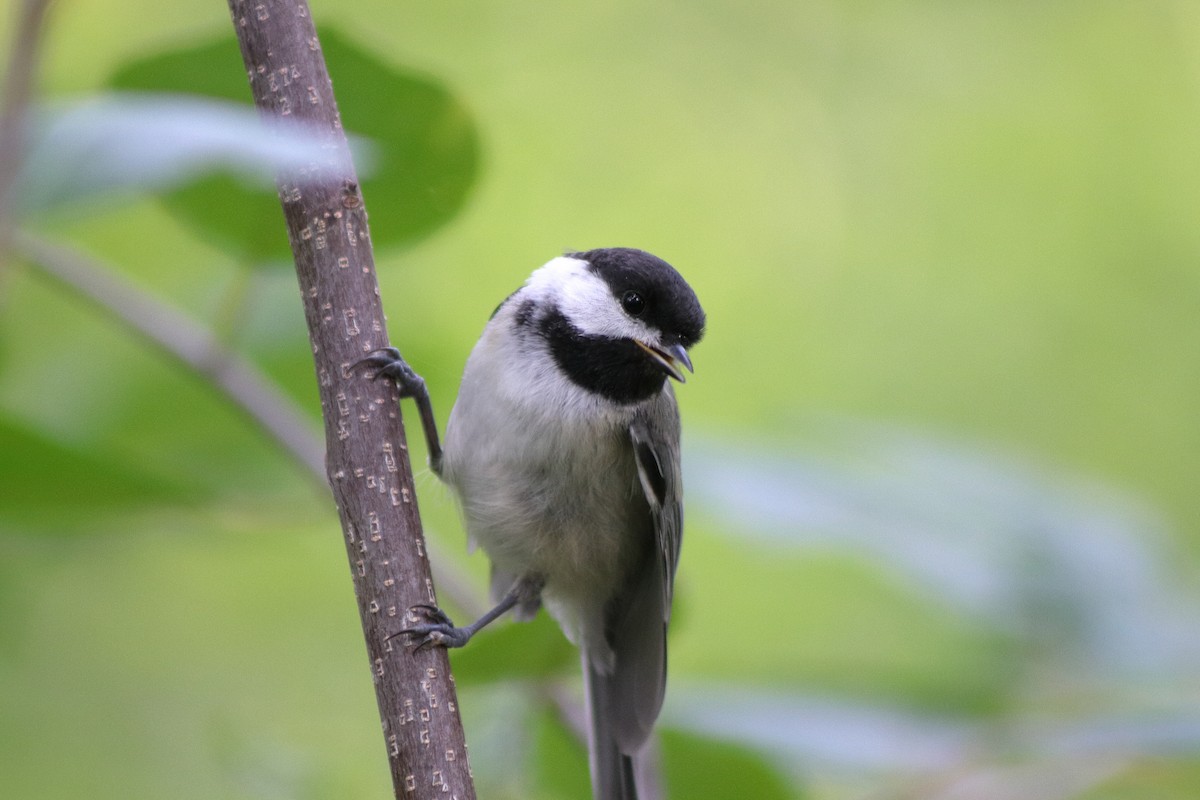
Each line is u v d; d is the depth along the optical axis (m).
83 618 11.14
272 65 4.88
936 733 6.56
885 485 8.09
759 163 15.30
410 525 4.80
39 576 10.52
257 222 6.37
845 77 15.71
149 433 8.16
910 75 15.68
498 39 15.30
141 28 12.94
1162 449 14.10
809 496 7.92
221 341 6.79
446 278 13.25
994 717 6.68
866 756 6.38
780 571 11.99
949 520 7.88
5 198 4.15
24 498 6.45
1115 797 7.00
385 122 5.81
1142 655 7.33
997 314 14.77
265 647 11.48
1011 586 7.55
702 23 15.70
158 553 11.50
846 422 8.74
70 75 12.56
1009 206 15.20
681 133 15.24
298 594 11.78
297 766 7.07
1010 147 15.38
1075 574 7.59
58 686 10.73
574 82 15.21
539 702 6.84
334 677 11.48
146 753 10.72
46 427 6.07
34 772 10.39
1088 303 14.70
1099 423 14.26
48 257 6.76
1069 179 15.21
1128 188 15.07
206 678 11.18
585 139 15.08
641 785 6.66
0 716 10.49
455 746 4.58
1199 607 7.64
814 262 15.02
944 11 15.72
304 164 4.23
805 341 14.60
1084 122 15.36
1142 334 14.58
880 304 14.75
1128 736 6.14
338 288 4.89
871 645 11.52
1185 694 6.99
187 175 4.34
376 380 4.87
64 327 8.52
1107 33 15.62
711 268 14.91
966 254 15.02
